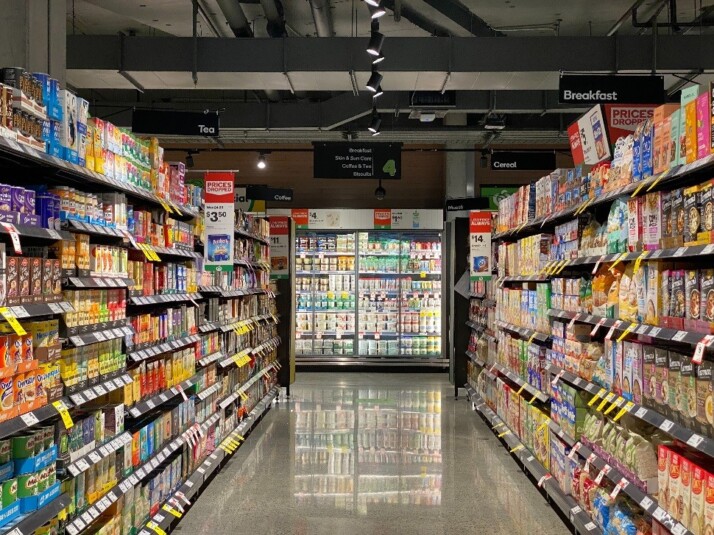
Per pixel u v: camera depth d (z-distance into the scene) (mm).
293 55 9609
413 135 14602
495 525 5539
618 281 4590
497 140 15172
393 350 15406
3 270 2990
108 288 4352
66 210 3795
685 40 9500
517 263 7859
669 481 3594
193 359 6426
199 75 9797
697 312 3361
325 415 10211
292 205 16922
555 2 10422
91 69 9578
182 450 5977
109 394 4559
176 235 6055
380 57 8289
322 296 15555
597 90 8734
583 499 5023
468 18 10539
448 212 15891
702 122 3363
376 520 5672
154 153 5422
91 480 4016
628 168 4457
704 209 3301
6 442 3139
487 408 9367
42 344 3402
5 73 3213
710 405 3180
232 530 5422
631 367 4227
